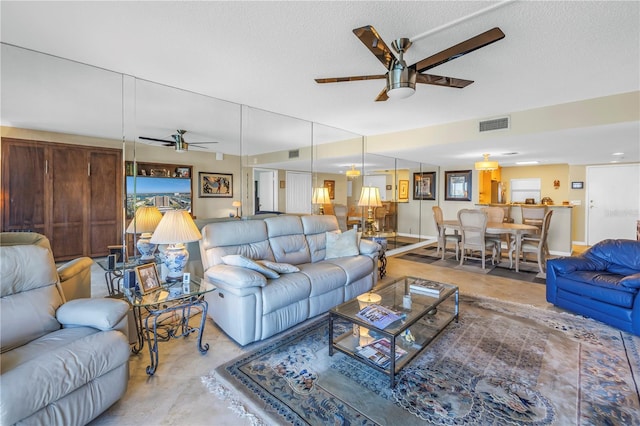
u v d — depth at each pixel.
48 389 1.29
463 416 1.62
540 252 4.63
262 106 3.48
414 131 4.62
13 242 2.05
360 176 6.05
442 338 2.46
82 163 3.02
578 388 1.83
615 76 2.60
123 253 3.07
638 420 1.57
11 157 2.71
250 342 2.36
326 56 2.26
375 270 3.78
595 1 1.58
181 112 3.49
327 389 1.85
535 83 2.77
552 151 5.00
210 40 2.02
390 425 1.56
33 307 1.70
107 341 1.58
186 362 2.14
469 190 7.03
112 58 2.29
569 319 2.84
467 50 1.76
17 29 1.89
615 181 6.64
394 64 2.02
